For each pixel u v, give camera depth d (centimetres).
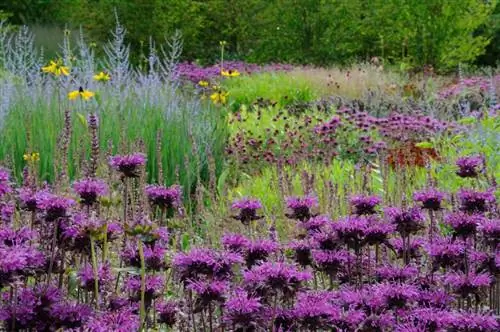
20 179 619
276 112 1201
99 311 261
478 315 254
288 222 491
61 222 274
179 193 328
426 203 335
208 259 259
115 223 297
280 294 267
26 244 273
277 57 2244
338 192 598
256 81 1572
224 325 265
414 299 281
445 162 622
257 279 250
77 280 280
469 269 311
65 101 754
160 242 296
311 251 311
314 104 1220
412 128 905
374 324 255
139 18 1953
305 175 548
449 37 2012
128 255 286
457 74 2009
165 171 684
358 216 329
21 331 246
